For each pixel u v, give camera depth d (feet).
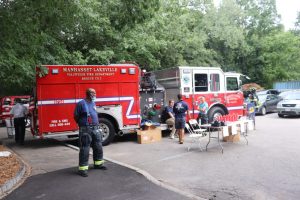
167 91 48.62
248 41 151.02
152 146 38.70
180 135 39.93
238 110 52.19
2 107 69.26
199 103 47.34
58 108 37.88
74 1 34.60
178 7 90.17
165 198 19.63
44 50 43.01
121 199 19.61
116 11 37.47
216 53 117.80
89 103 25.59
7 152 33.88
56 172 26.02
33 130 39.19
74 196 20.26
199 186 22.44
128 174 24.97
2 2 30.50
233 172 25.62
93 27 56.13
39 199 19.94
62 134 38.06
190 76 47.29
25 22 31.91
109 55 60.08
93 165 27.91
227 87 51.16
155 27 75.46
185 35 89.76
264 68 150.61
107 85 40.42
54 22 34.83
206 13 120.57
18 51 35.65
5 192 21.40
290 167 26.53
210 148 35.86
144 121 43.96
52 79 37.65
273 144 37.04
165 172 26.37
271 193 20.51
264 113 75.25
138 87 42.52
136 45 65.62
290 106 66.85
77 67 38.75
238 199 19.70
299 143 37.37
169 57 86.02
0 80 39.78
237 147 35.78
